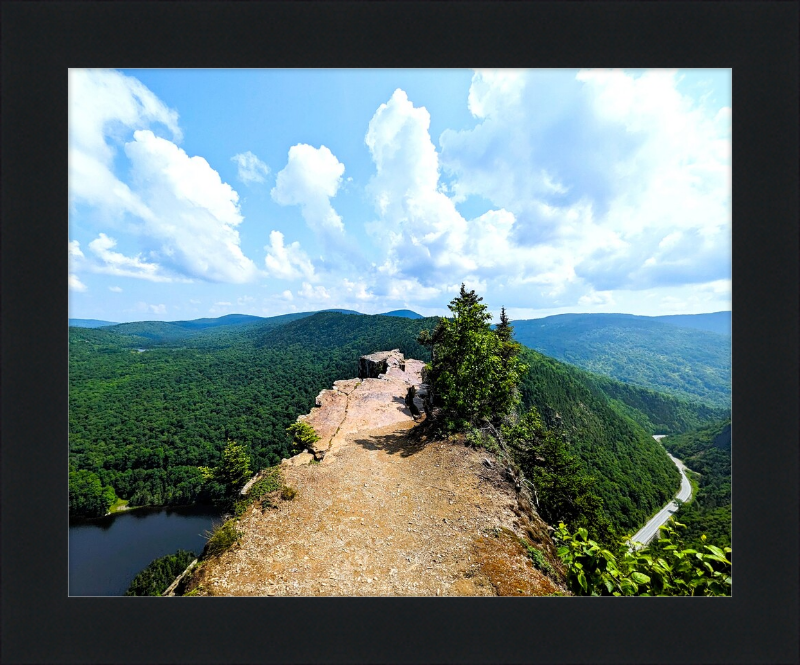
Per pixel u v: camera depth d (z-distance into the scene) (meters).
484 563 4.71
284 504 6.84
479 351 10.34
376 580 4.64
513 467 8.42
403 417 13.64
